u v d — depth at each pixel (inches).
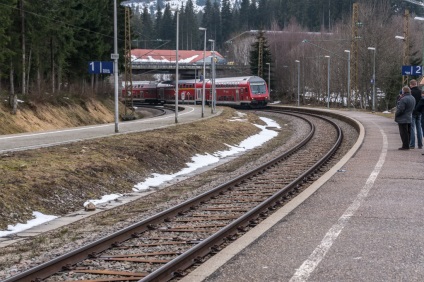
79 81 2819.9
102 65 1501.0
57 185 689.6
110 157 908.6
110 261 382.9
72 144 1027.9
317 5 6550.2
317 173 767.7
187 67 4690.0
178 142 1159.0
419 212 442.6
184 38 7347.4
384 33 3388.3
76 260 383.6
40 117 1921.8
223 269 310.7
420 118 872.3
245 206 573.9
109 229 519.8
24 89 2049.7
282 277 294.0
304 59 4534.9
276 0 7485.2
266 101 3164.4
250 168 967.0
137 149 1002.1
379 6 4325.8
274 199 552.7
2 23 1706.4
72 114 2193.7
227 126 1691.7
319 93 4227.4
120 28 3056.1
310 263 315.6
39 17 2004.2
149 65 4549.7
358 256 326.6
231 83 3245.6
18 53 1940.2
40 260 414.9
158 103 4180.6
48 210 629.3
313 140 1438.2
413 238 365.1
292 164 940.0
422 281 283.4
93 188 740.7
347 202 486.9
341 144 1235.2
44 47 2292.1
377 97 3609.7
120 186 792.3
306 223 413.4
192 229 471.2
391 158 777.6
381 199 497.4
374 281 283.9
